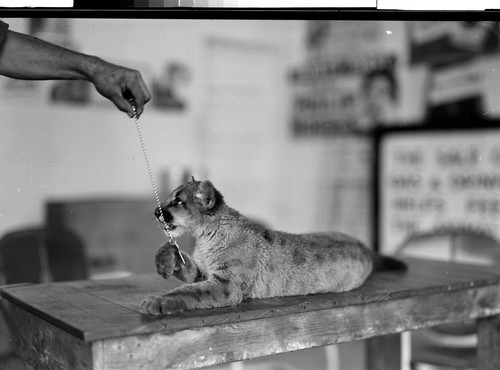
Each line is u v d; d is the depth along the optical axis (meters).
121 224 3.89
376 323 2.09
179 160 4.11
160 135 4.04
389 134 4.14
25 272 3.57
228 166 4.29
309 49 4.38
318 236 2.21
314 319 1.94
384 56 4.20
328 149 4.45
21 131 3.62
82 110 3.79
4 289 2.25
